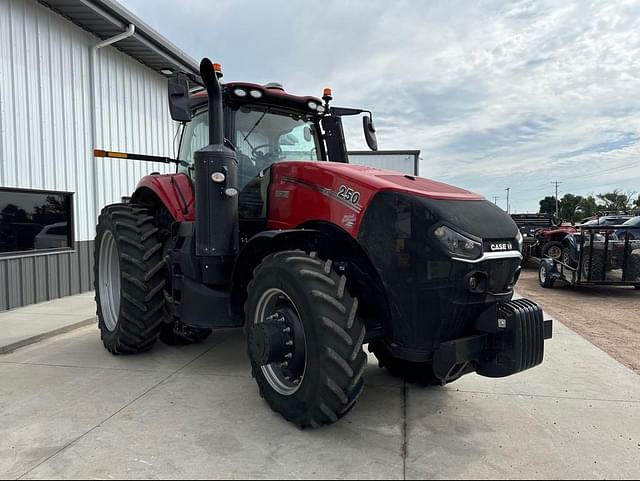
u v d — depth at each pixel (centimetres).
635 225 1138
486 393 362
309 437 282
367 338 312
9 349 471
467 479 240
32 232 721
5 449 268
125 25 823
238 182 388
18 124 684
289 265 287
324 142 455
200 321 367
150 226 444
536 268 1478
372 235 286
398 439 282
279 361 292
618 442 282
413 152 1856
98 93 851
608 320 669
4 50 661
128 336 426
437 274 270
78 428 294
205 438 280
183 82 354
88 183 831
